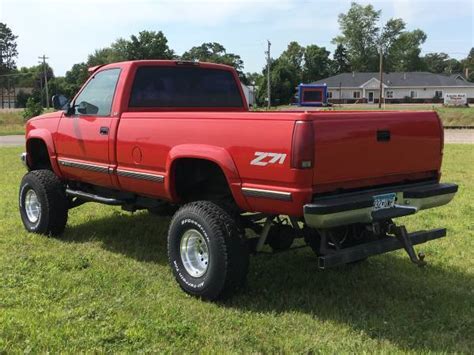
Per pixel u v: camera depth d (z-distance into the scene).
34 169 7.39
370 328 4.13
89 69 6.37
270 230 5.00
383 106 67.06
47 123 6.82
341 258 4.25
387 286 5.04
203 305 4.55
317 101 66.81
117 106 5.65
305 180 3.94
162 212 5.98
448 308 4.51
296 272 5.45
